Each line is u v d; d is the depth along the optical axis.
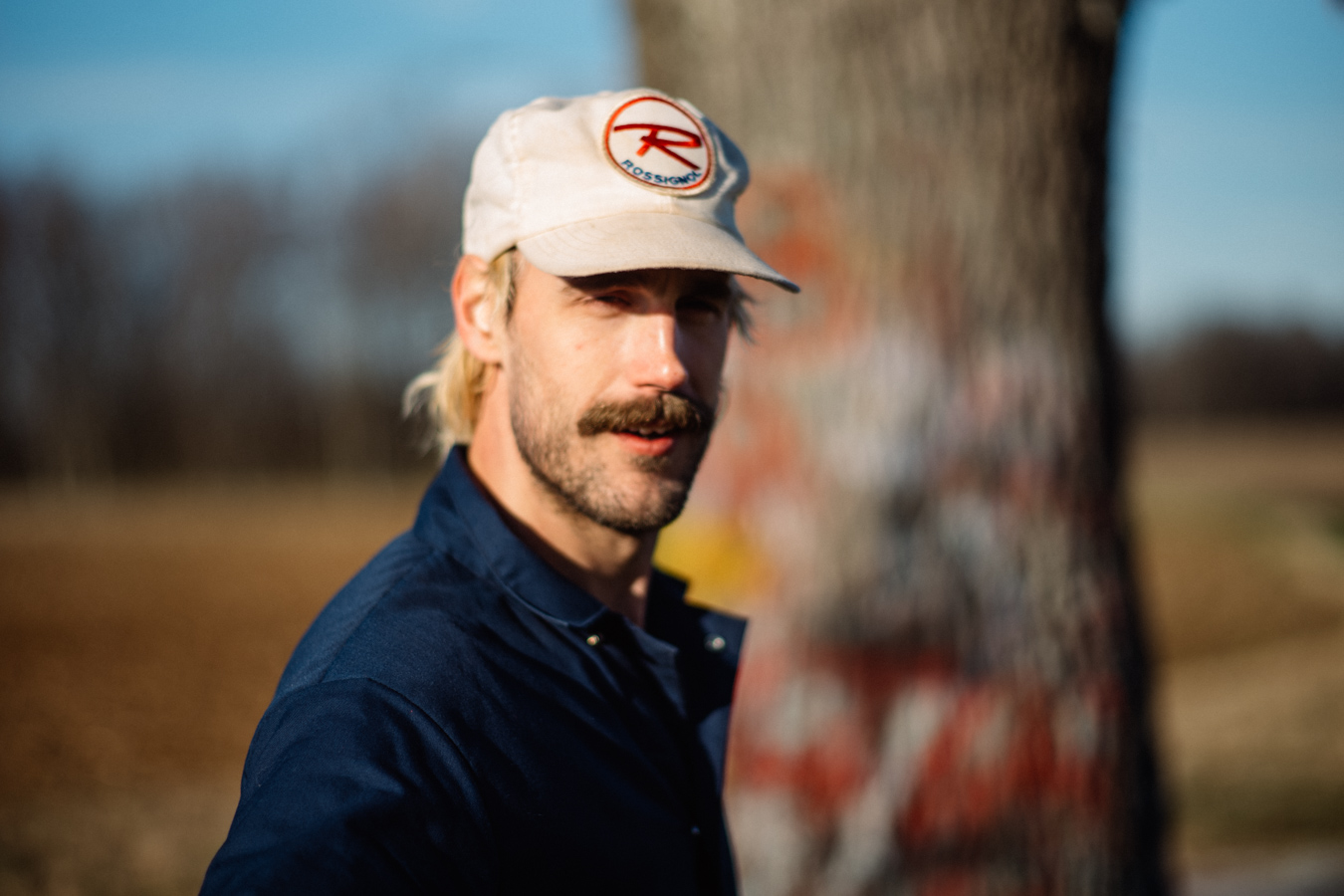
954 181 2.66
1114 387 2.90
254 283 54.47
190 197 53.19
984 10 2.65
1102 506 2.78
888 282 2.65
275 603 17.67
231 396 54.00
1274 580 19.91
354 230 53.69
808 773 2.64
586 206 1.32
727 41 2.74
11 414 49.28
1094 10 2.71
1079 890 2.60
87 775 8.16
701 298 1.39
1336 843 5.95
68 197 49.19
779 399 2.72
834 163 2.67
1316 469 44.69
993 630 2.65
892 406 2.65
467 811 1.04
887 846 2.58
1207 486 37.47
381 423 54.16
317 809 0.94
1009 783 2.60
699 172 1.38
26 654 13.34
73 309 49.25
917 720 2.62
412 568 1.25
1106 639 2.73
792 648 2.67
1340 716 8.88
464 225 1.49
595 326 1.32
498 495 1.44
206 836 6.24
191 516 33.88
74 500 40.81
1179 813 6.70
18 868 5.56
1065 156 2.72
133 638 14.52
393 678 1.08
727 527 2.76
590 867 1.14
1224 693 10.95
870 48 2.66
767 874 2.63
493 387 1.46
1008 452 2.68
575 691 1.25
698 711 1.51
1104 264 2.84
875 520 2.65
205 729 9.89
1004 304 2.68
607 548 1.42
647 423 1.32
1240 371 78.38
